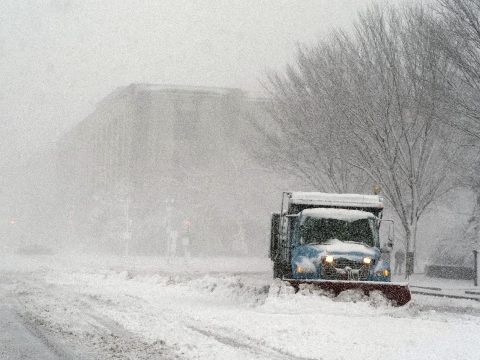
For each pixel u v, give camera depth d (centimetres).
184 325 1628
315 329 1594
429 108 3975
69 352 1205
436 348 1359
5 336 1399
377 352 1293
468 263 5122
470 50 3531
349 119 4312
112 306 2102
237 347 1301
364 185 4844
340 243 2328
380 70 4222
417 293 3419
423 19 3950
